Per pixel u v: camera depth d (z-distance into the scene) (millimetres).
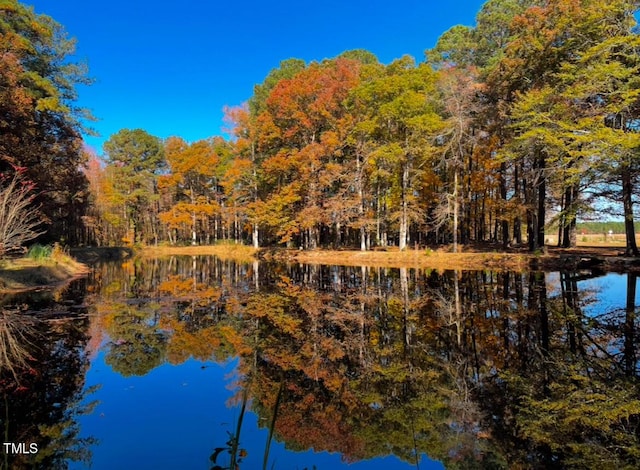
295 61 37750
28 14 18406
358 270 19891
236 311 10078
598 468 3383
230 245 38469
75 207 29016
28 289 13141
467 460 3574
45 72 20516
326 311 10133
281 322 8922
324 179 25641
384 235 28641
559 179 17500
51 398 4789
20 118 15586
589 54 14406
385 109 21047
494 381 5461
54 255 18375
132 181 44938
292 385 5359
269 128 28672
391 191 25406
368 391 5180
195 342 7273
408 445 3873
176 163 41000
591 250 20688
